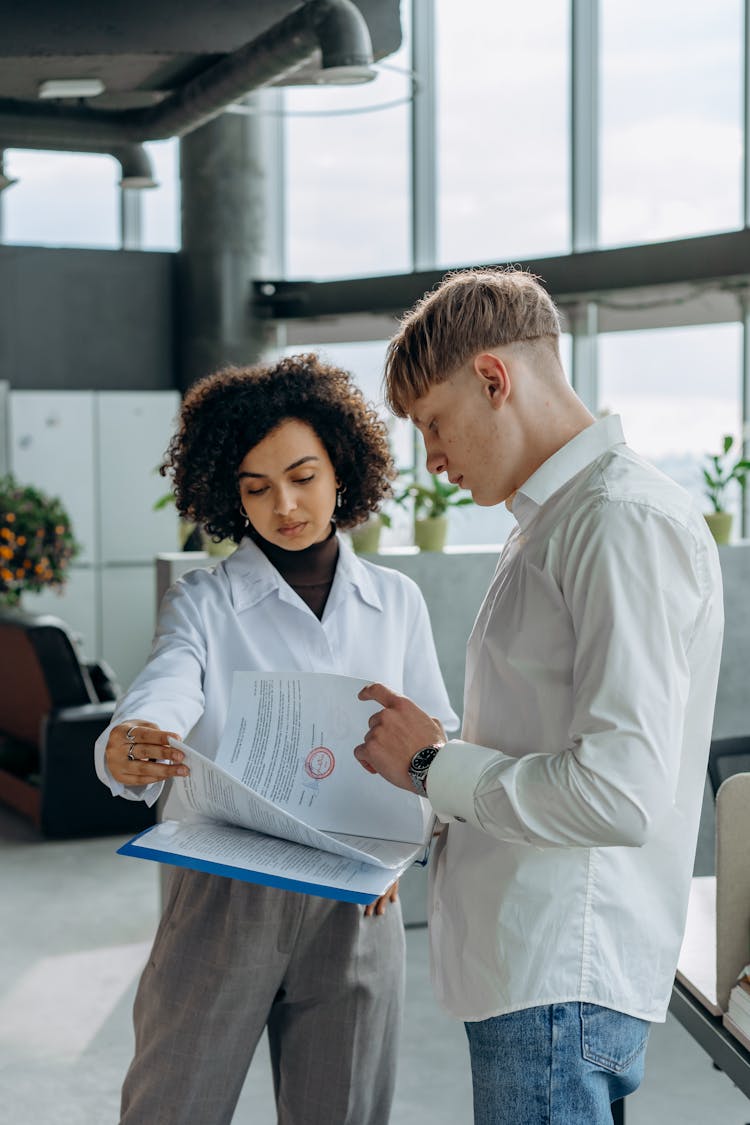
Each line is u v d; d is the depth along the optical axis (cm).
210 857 144
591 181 702
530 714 138
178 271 840
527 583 138
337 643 184
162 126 577
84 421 797
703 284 627
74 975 372
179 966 173
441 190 775
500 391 138
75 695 525
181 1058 172
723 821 176
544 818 125
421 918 411
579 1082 139
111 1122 282
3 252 811
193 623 178
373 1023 178
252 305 812
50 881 463
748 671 429
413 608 194
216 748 177
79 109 607
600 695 123
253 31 473
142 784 153
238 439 176
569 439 141
